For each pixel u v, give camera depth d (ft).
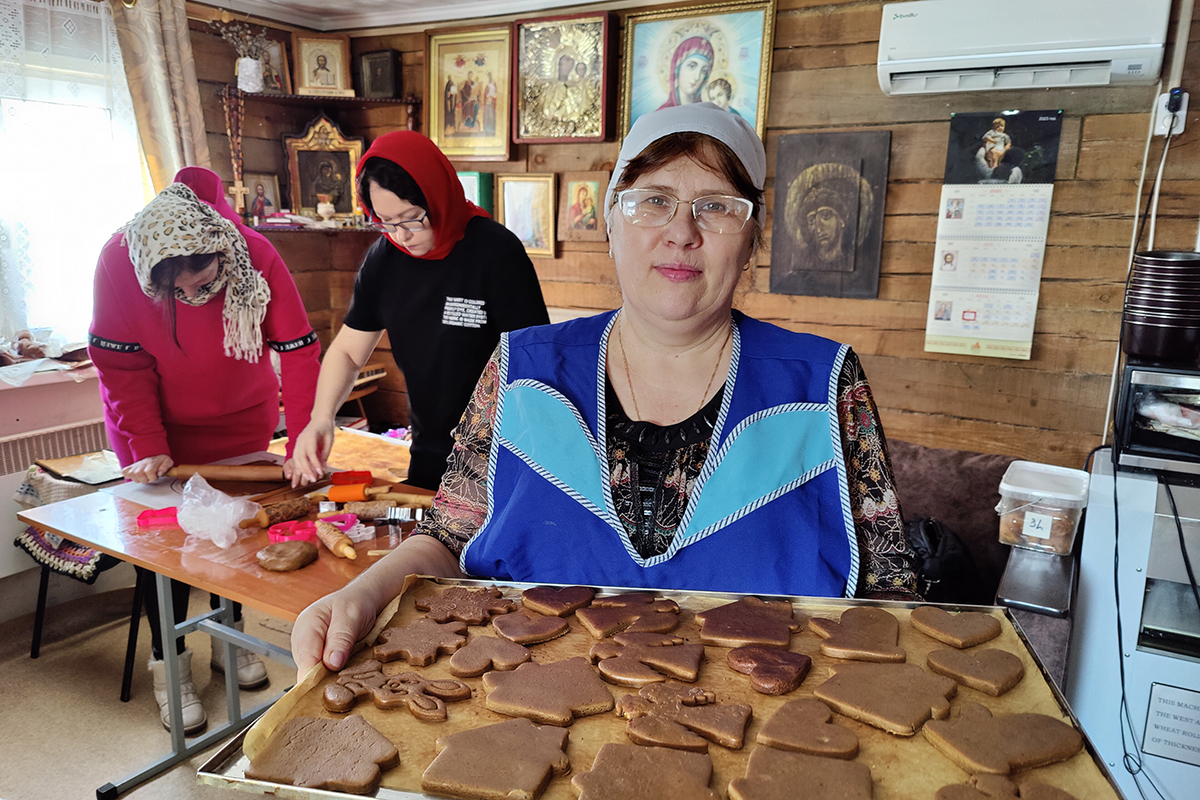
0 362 8.66
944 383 8.87
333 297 13.12
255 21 11.18
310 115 12.07
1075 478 7.02
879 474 2.93
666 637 2.62
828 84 8.98
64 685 7.91
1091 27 7.13
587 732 2.22
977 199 8.32
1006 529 6.69
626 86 10.14
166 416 6.66
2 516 8.61
